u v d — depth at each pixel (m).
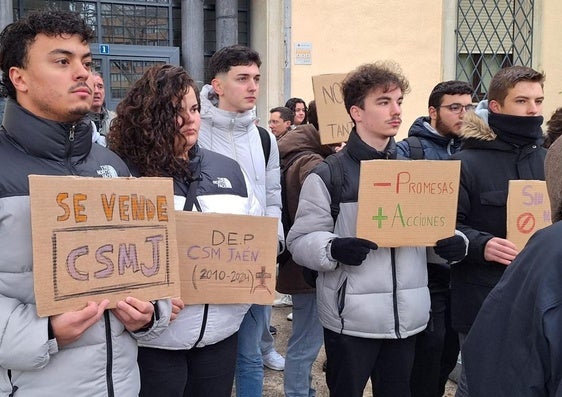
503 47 7.96
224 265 2.11
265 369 3.94
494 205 2.58
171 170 2.12
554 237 1.29
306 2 7.07
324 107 3.31
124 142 2.12
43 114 1.61
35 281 1.46
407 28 7.47
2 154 1.58
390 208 2.31
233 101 2.92
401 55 7.49
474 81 7.92
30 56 1.56
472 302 2.62
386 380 2.49
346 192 2.43
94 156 1.79
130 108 2.10
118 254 1.64
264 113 7.21
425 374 2.87
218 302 2.10
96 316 1.55
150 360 2.02
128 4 7.03
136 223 1.68
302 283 3.04
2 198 1.52
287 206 3.31
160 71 2.10
